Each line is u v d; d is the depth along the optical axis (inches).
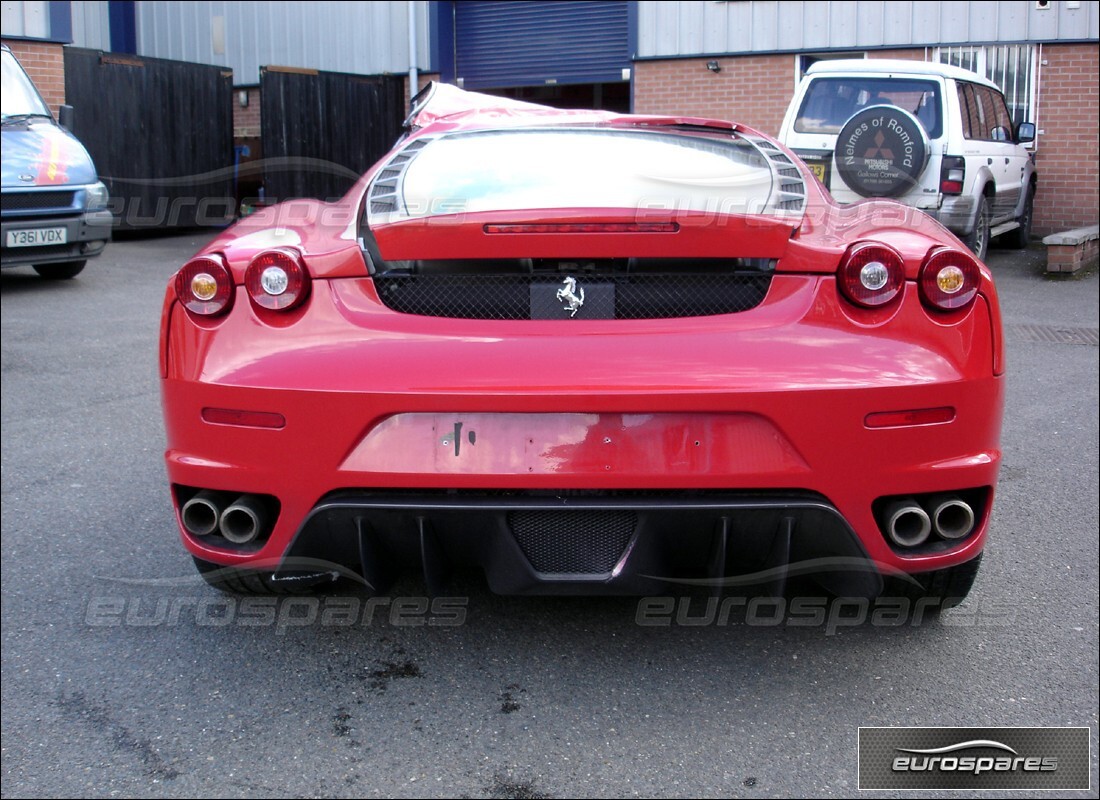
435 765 90.2
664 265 98.6
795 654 108.5
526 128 133.3
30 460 179.0
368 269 100.0
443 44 632.4
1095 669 105.1
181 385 99.0
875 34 516.1
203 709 99.6
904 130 324.2
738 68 544.1
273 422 94.8
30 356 262.8
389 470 92.8
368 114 627.8
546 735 94.5
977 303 97.5
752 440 92.0
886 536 97.0
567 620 116.3
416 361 93.4
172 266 440.5
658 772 88.9
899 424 93.2
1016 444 182.2
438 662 107.6
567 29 605.0
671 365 92.1
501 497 92.7
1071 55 489.1
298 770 89.8
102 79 541.3
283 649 110.8
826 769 89.2
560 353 93.0
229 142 613.3
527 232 95.4
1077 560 131.6
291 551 98.0
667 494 93.0
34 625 116.9
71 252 361.4
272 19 673.0
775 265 98.6
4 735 95.3
